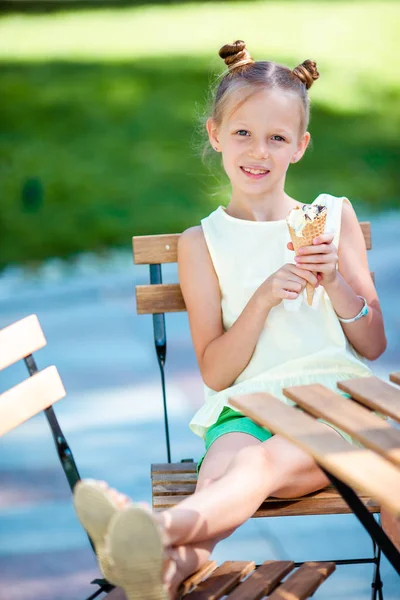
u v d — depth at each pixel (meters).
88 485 2.57
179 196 12.55
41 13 23.86
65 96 16.48
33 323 3.27
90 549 4.32
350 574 4.09
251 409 2.70
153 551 2.46
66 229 11.52
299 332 3.61
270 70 3.73
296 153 3.89
